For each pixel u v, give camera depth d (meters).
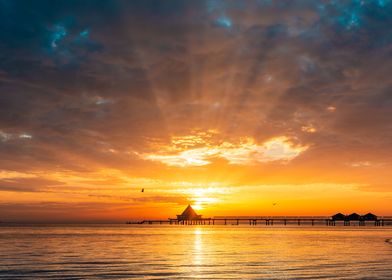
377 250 60.53
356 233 133.62
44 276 35.75
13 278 34.84
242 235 118.25
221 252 57.47
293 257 49.84
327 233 133.12
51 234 126.62
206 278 34.31
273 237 104.44
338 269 38.81
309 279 33.41
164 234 129.62
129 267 40.91
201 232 149.38
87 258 49.50
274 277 34.47
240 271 37.81
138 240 90.75
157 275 35.94
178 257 50.38
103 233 138.38
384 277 34.16
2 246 70.38
